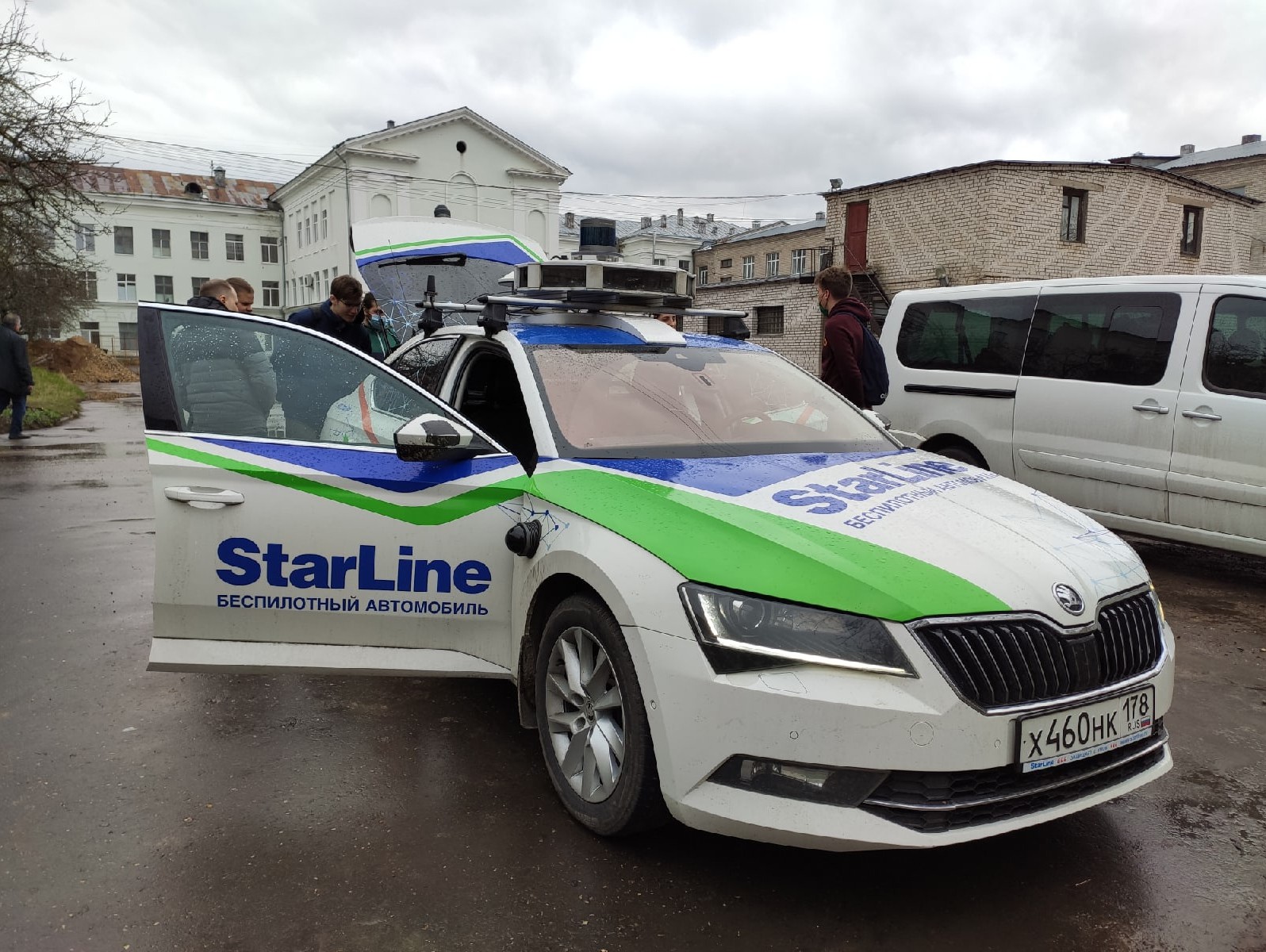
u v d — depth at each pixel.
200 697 4.00
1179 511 5.95
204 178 65.75
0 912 2.48
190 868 2.71
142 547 6.71
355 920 2.48
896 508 2.90
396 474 3.29
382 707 3.96
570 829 2.96
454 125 49.41
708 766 2.46
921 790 2.37
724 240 53.09
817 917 2.52
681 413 3.64
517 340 3.80
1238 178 35.56
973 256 24.05
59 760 3.38
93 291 59.97
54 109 17.78
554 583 3.04
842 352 5.78
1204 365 5.82
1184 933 2.47
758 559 2.56
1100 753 2.55
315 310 6.26
